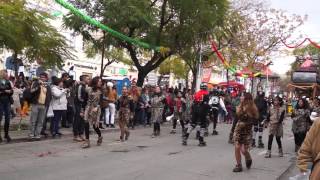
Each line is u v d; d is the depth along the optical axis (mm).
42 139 14742
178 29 23375
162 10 23141
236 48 37656
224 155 13539
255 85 40781
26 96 14281
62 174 9633
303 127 14617
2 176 9180
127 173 10062
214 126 19656
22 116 18109
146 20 21125
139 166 10992
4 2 14828
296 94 33906
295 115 14859
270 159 13414
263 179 10328
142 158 12227
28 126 17109
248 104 11180
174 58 41719
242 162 12453
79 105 14625
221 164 11977
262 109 15859
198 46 28031
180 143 15914
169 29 23656
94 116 13867
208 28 23688
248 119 11141
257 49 38375
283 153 14898
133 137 17047
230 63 38094
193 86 31312
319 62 35062
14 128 16344
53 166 10477
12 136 14328
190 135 18672
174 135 18531
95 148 13633
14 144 13406
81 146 13789
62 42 18188
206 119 15695
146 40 23000
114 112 19516
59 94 15219
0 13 14227
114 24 21281
